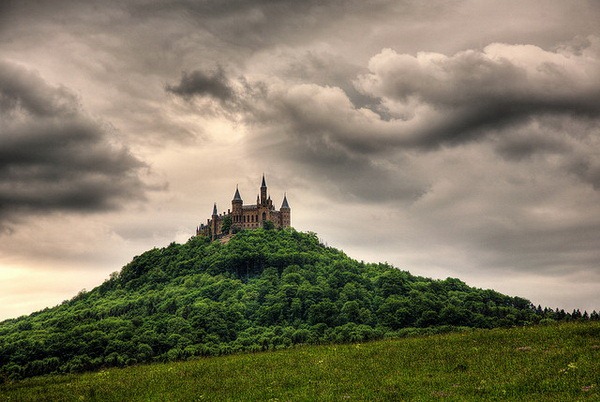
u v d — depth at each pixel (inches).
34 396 2304.4
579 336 2393.0
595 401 1665.8
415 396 1879.9
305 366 2418.8
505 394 1812.3
